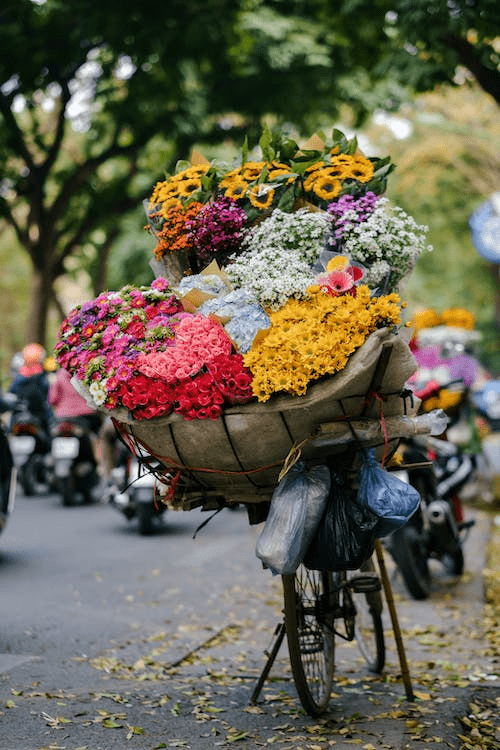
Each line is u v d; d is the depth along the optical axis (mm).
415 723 4180
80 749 3854
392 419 3836
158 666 5254
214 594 7160
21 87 15609
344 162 4293
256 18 14961
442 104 23891
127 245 24375
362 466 3920
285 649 5715
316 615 4418
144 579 7645
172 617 6469
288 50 15461
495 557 8742
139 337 3781
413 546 6879
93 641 5793
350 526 3855
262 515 4160
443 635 6039
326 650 4562
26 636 5840
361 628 5273
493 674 5105
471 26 8039
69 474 11617
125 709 4395
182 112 17031
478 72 8672
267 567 3943
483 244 12430
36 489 13727
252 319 3662
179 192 4359
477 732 4117
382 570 4652
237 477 3881
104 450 10906
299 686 4164
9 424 12953
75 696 4590
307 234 4012
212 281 3900
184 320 3746
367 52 10938
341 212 4105
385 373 3695
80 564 8219
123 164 21625
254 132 17672
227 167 4523
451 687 4836
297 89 16266
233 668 5262
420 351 8148
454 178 26344
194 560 8438
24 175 18016
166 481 4078
